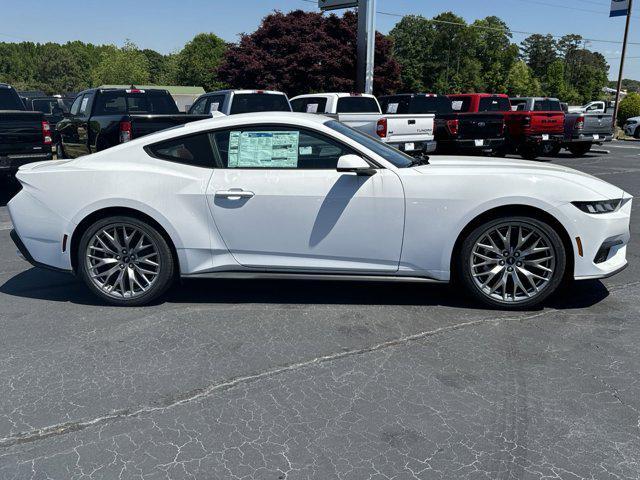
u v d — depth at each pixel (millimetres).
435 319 4141
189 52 86688
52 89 119875
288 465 2490
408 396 3061
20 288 4930
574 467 2473
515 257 4223
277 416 2875
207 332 3930
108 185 4281
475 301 4496
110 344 3734
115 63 76812
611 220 4152
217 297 4660
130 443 2658
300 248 4277
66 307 4445
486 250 4242
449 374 3305
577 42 98250
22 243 4516
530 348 3648
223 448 2615
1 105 10391
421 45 76000
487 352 3592
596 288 4832
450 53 75062
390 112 14906
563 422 2814
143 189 4254
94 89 10867
